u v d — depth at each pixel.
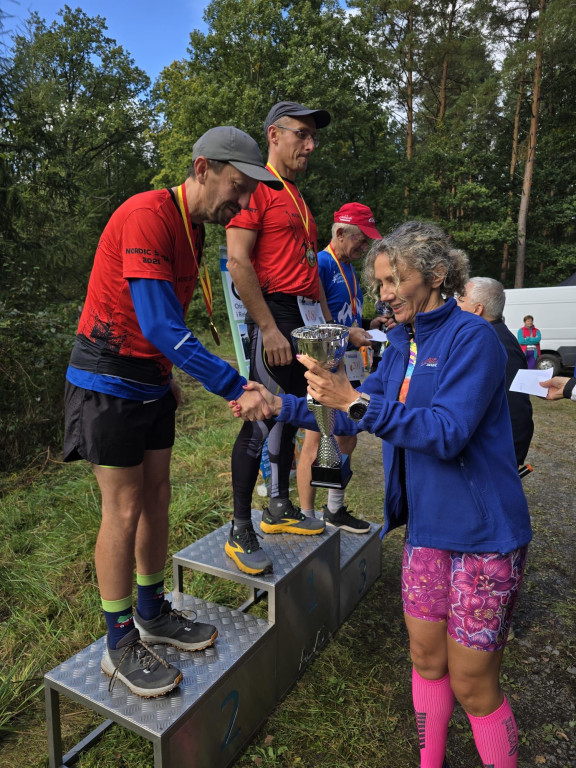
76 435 1.57
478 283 2.50
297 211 2.24
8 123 6.55
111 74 29.86
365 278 1.62
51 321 5.66
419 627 1.51
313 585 2.26
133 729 1.50
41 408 5.34
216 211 1.53
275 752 1.85
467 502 1.39
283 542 2.33
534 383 2.29
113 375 1.52
